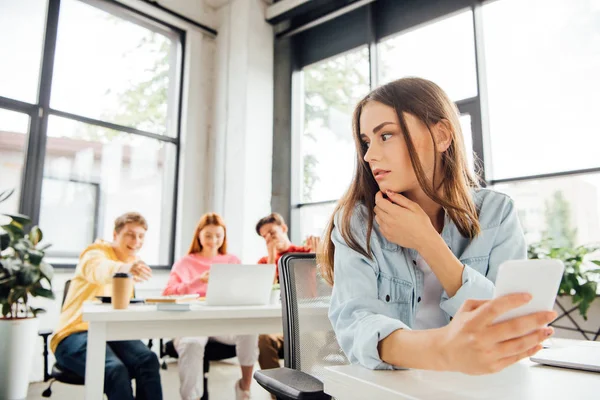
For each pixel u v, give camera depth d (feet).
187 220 13.43
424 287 2.75
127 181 12.48
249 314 5.26
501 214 2.88
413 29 12.09
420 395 1.47
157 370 5.96
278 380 2.28
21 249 8.43
